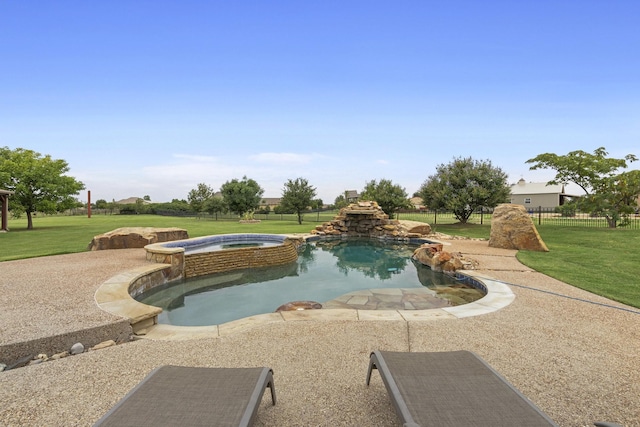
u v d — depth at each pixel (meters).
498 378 2.47
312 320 5.03
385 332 4.56
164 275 8.98
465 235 19.38
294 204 30.64
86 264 9.29
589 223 23.38
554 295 6.48
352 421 2.59
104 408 2.77
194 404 2.12
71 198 25.56
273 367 3.54
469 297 7.57
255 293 8.43
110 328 4.58
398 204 30.36
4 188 22.50
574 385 3.16
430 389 2.32
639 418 2.64
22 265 9.16
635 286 7.07
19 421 2.59
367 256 14.20
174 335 4.62
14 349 3.94
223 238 15.29
